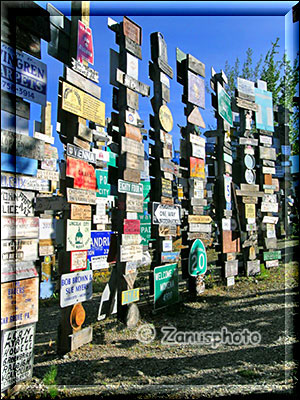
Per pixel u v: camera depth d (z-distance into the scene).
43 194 5.95
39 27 3.34
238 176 8.04
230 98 7.64
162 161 5.54
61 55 3.69
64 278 3.72
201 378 3.27
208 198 8.54
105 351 3.89
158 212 5.39
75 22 3.85
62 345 3.81
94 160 4.23
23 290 3.09
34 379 3.19
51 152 6.20
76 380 3.21
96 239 5.46
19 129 3.16
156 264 5.43
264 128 8.25
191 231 6.07
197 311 5.33
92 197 4.12
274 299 5.80
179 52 6.16
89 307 5.62
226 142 7.17
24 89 3.20
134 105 5.00
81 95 3.93
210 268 8.61
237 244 7.27
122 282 4.73
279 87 11.30
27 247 3.13
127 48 4.85
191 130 6.31
